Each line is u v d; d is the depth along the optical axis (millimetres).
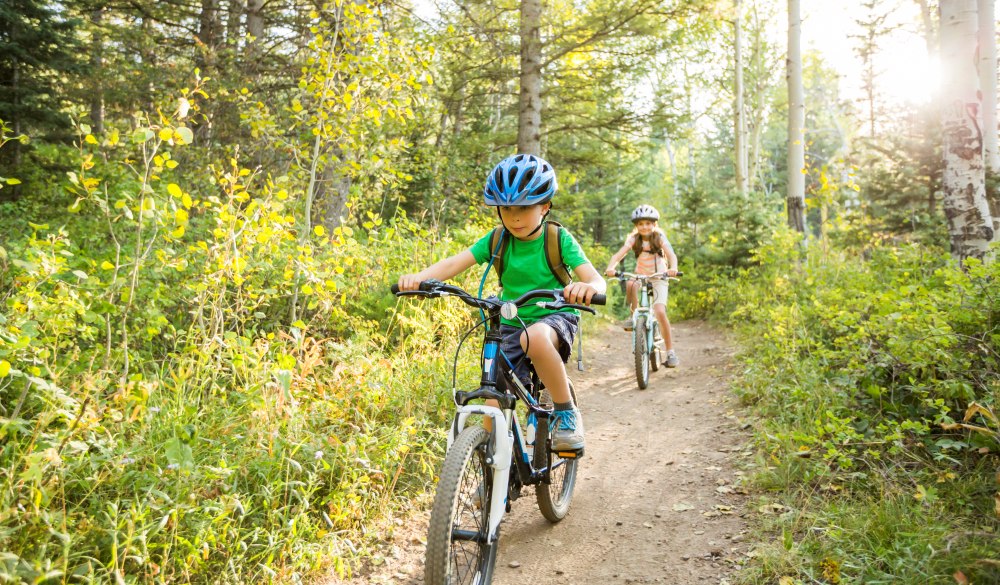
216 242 4148
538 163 3008
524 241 3180
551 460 3457
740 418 5410
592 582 3162
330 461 3635
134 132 3469
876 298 4938
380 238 7379
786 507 3613
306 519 3230
